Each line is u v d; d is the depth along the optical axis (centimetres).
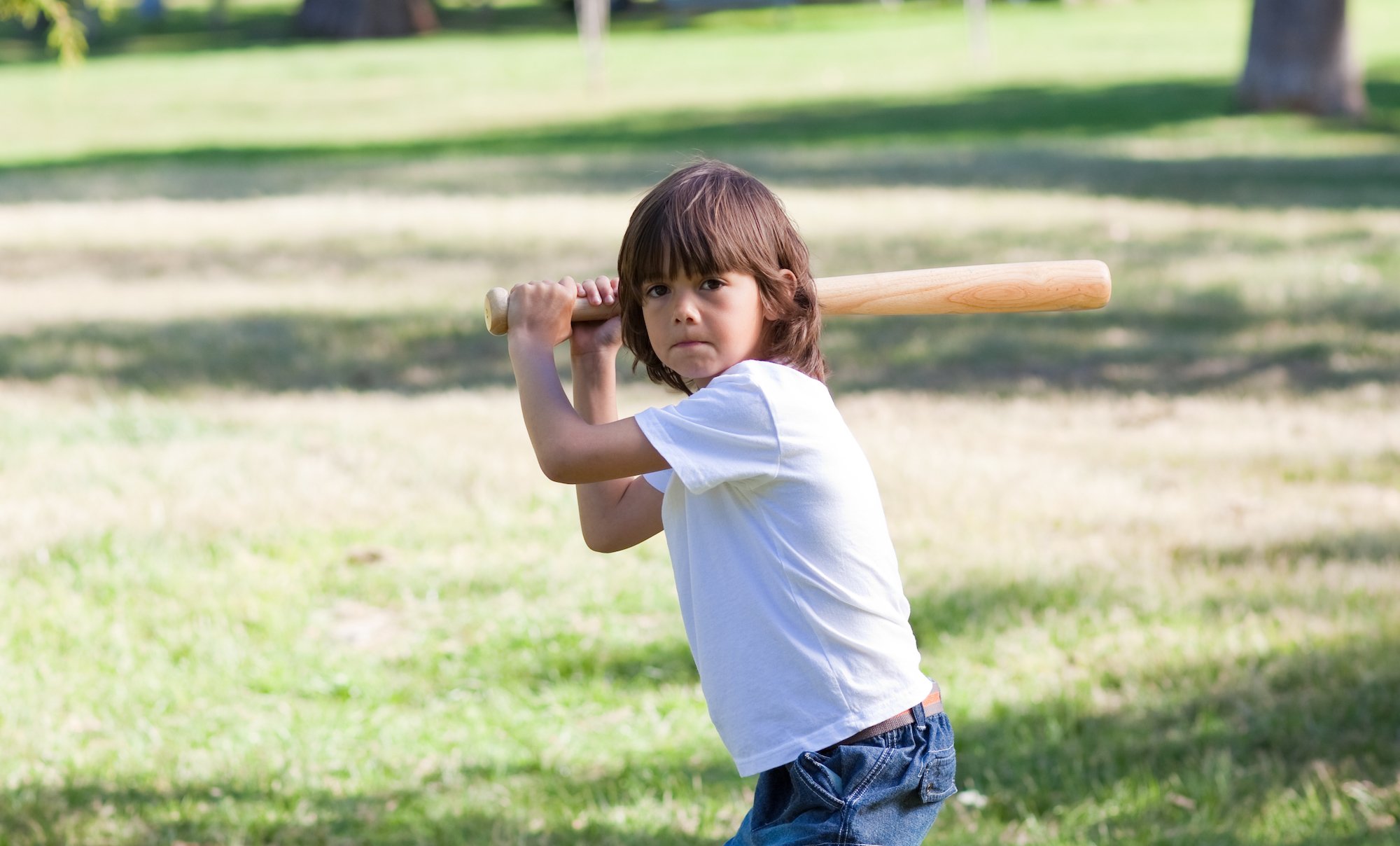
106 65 4984
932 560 721
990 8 5819
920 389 1102
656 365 356
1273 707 559
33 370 1128
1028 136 2833
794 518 321
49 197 2145
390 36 5662
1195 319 1319
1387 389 1073
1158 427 983
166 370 1141
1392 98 3244
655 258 326
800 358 341
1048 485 839
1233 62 4003
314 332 1284
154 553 712
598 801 508
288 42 5600
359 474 850
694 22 5731
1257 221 1789
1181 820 487
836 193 2058
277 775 518
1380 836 468
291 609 660
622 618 657
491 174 2366
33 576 678
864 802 316
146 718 562
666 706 577
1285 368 1152
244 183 2303
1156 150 2559
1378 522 777
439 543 745
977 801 502
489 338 1273
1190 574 697
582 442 322
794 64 4325
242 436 936
